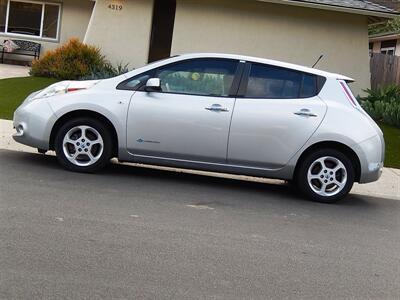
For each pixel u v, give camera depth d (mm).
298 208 7172
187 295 4129
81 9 22078
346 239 5961
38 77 16312
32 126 7566
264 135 7391
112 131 7590
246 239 5582
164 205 6531
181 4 16516
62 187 6797
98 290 4086
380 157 7586
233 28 16562
